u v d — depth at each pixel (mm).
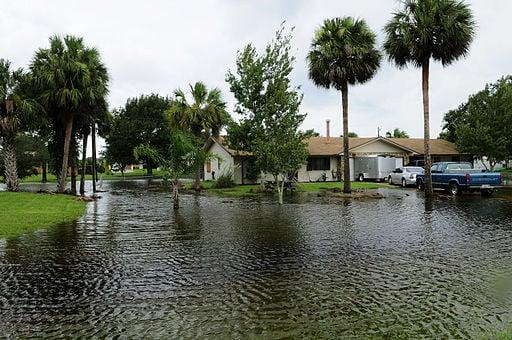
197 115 31156
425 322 5508
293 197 24719
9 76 27156
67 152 27578
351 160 40375
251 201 22703
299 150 21609
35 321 5715
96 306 6281
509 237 11227
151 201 23453
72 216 16234
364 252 9688
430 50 22938
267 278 7652
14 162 28391
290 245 10570
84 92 26203
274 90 27484
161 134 63969
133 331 5355
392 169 37781
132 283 7434
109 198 25750
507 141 32688
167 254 9695
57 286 7281
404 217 15406
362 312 5898
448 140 49875
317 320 5637
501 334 4895
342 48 24594
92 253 9836
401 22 22859
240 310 6051
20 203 20125
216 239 11484
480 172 25156
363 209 18172
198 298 6598
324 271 8078
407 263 8602
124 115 66750
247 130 29391
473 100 35125
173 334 5250
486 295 6547
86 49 27594
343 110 25719
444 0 22031
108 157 67750
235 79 29375
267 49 28672
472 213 16156
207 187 33969
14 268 8492
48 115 27641
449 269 8086
